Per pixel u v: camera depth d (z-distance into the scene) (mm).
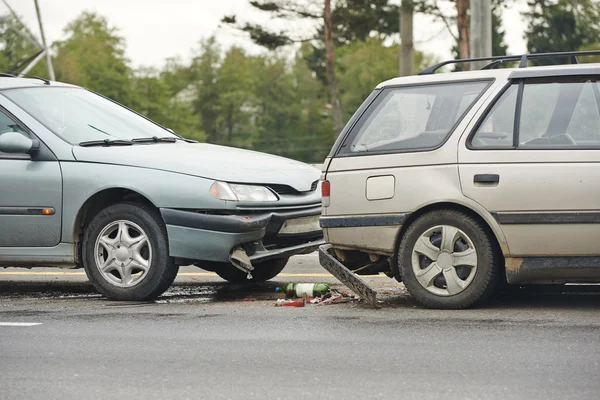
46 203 10750
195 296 11094
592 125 9305
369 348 7688
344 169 9992
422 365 7051
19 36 139250
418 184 9594
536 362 7062
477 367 6945
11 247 10945
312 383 6570
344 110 154375
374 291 9633
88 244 10695
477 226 9453
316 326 8727
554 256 9266
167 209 10289
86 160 10695
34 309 10086
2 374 6973
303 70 165875
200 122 166250
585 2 98938
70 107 11586
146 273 10469
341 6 64812
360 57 154000
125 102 151875
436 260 9594
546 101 9469
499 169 9336
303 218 10891
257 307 9992
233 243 10234
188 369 7051
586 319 8820
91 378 6816
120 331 8625
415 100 9867
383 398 6141
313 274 13078
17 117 11016
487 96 9594
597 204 9109
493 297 10336
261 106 168125
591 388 6305
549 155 9273
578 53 9648
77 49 154125
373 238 9852
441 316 9125
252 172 10648
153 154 10672
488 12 29312
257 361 7289
